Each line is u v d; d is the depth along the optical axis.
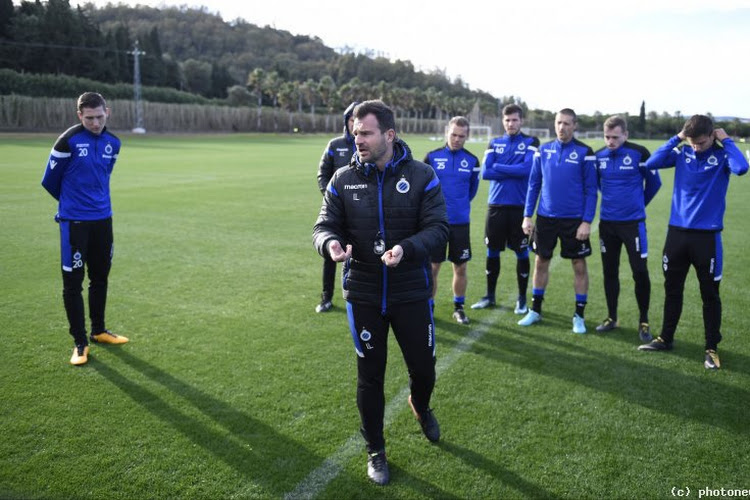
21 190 13.58
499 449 3.20
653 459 3.11
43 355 4.38
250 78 90.69
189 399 3.72
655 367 4.33
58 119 53.44
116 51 77.38
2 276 6.49
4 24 71.12
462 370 4.26
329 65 140.62
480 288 6.59
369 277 2.98
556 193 5.06
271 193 14.41
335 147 5.50
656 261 7.85
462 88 152.50
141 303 5.71
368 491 2.83
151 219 10.41
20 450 3.11
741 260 7.66
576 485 2.88
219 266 7.23
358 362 3.09
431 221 2.93
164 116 64.81
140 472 2.94
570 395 3.85
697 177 4.36
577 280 5.16
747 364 4.38
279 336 4.88
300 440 3.27
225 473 2.95
